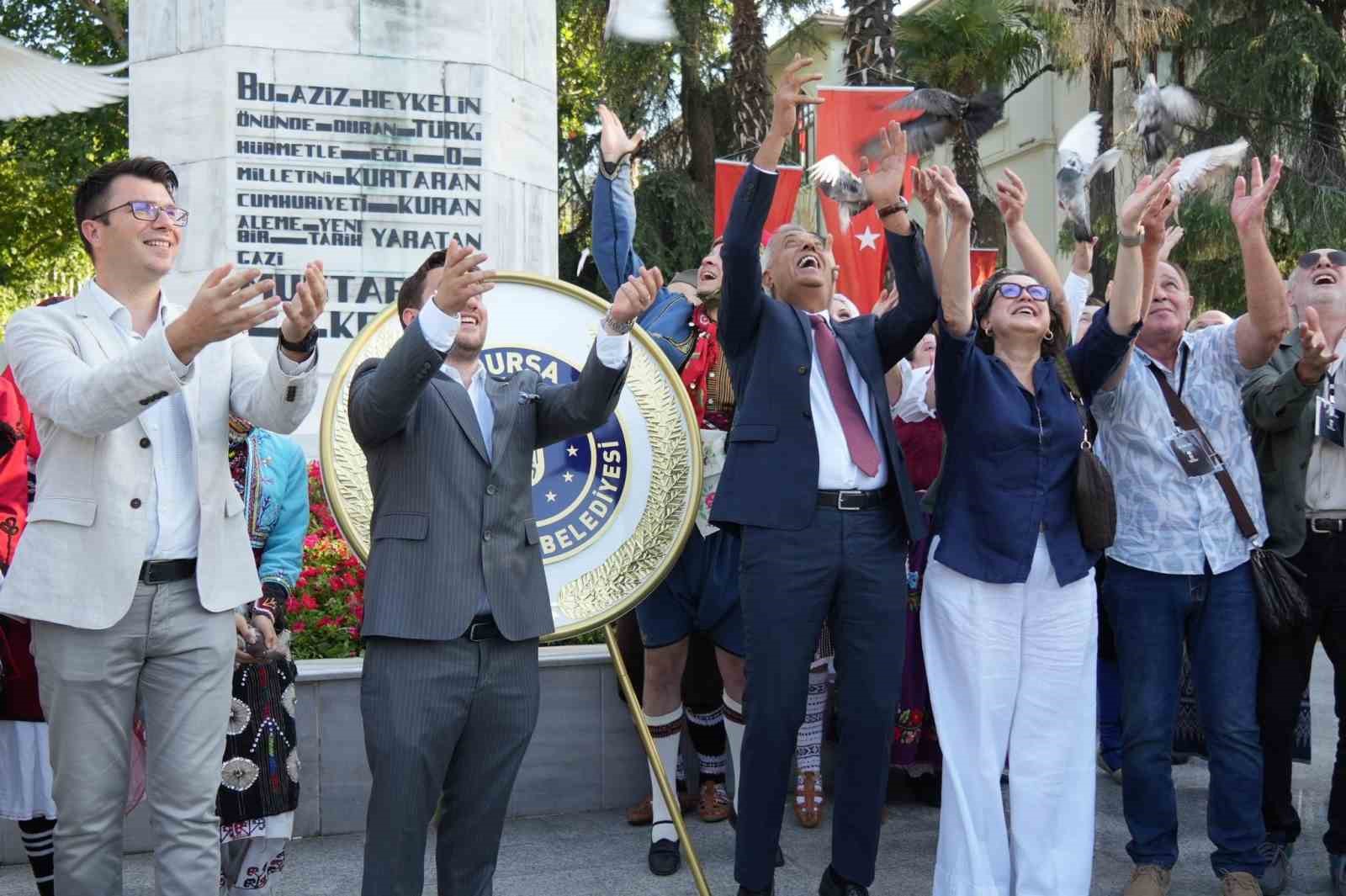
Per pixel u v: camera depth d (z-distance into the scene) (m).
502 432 3.18
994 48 16.08
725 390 4.70
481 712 3.09
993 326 3.85
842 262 6.89
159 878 2.95
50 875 3.81
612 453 4.02
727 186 6.90
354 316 6.70
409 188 6.84
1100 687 5.59
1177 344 4.15
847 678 3.68
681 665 4.45
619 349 3.17
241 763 3.67
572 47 18.53
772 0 16.78
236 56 6.61
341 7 6.76
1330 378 4.26
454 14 6.95
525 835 4.63
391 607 3.00
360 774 4.68
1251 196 3.99
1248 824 3.94
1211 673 4.00
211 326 2.66
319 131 6.71
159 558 2.96
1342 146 16.12
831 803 5.05
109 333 3.00
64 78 2.83
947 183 3.71
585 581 3.91
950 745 3.67
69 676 2.88
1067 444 3.72
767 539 3.63
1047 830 3.66
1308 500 4.25
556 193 7.53
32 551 2.90
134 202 3.01
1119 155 4.30
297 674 4.62
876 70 11.16
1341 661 4.19
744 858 3.64
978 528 3.69
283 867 4.02
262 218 6.61
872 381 3.76
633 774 4.96
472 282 2.89
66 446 2.92
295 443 3.88
